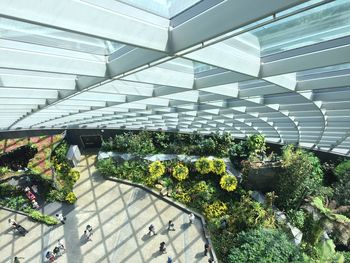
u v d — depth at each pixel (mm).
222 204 29484
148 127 40156
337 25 6680
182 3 6184
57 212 30578
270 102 17000
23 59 7953
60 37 7520
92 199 32156
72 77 12086
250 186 30531
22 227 28031
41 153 33938
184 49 6824
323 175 32875
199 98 17672
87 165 37844
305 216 26375
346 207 22422
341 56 7734
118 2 5891
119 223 28891
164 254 25453
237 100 18797
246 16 5164
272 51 9203
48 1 4992
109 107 20641
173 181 33656
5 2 4582
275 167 28500
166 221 28766
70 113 23547
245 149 35031
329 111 18750
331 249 21000
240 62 9172
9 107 16953
